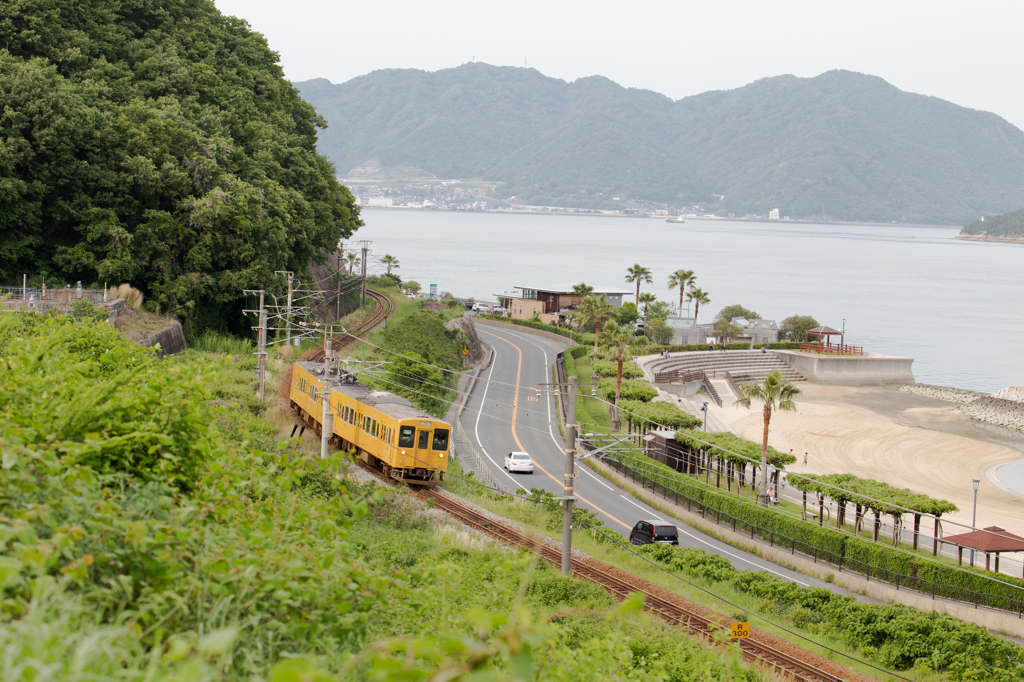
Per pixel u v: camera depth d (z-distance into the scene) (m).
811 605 33.41
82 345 22.08
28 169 56.72
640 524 42.81
